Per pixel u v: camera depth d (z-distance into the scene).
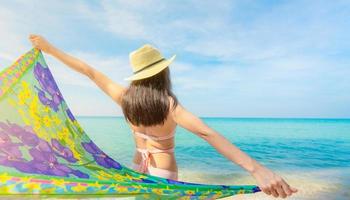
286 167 13.13
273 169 12.55
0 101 2.09
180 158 14.78
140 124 2.31
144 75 2.22
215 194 2.00
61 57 2.74
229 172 11.13
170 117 2.22
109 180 1.87
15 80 2.33
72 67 2.75
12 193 1.46
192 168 11.97
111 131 36.59
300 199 7.35
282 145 24.25
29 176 1.52
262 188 1.73
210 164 12.88
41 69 2.70
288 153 19.09
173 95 2.26
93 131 36.53
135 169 2.52
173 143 2.41
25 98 2.32
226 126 59.66
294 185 8.88
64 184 1.57
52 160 2.03
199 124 1.97
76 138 2.56
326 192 8.03
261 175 1.74
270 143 25.80
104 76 2.73
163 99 2.20
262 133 38.56
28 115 2.24
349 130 45.47
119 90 2.62
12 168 1.69
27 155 1.90
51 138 2.27
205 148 19.42
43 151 2.06
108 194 1.70
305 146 23.47
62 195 1.56
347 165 13.65
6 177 1.47
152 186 1.84
